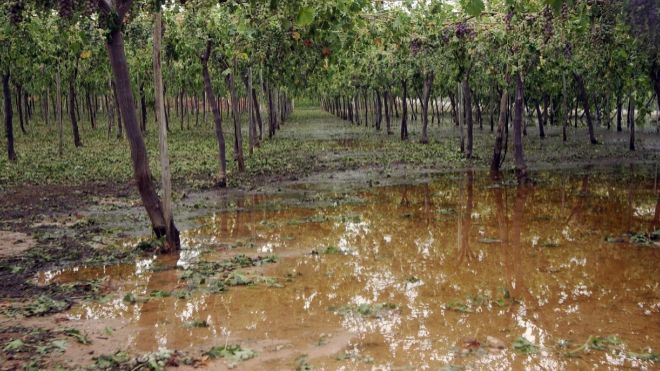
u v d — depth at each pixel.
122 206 15.51
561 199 15.66
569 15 12.00
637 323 7.12
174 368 6.04
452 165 23.25
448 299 8.11
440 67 22.66
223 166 18.56
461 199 15.98
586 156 25.31
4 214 14.53
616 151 26.73
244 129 47.12
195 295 8.39
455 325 7.14
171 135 41.03
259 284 8.85
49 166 23.06
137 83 35.12
